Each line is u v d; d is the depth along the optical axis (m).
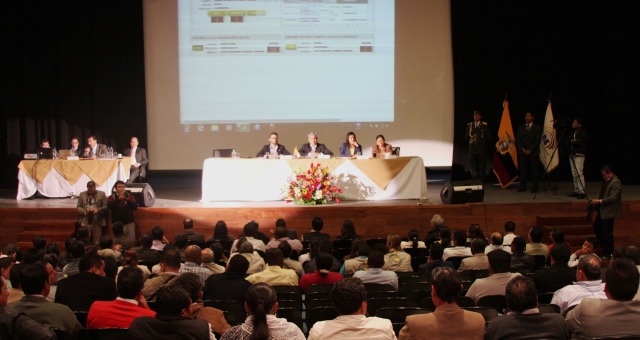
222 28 15.06
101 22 15.03
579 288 5.01
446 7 15.31
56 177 12.71
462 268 6.96
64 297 5.26
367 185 12.26
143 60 15.08
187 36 15.08
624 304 4.02
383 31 15.21
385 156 12.52
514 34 15.32
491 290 5.46
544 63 15.37
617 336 3.91
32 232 11.44
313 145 13.05
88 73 15.12
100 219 11.02
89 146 14.59
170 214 11.51
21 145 15.12
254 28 15.05
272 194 12.17
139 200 11.51
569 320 4.20
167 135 15.26
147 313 4.57
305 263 8.04
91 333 4.19
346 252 8.68
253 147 15.27
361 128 15.31
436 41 15.34
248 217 11.52
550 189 13.89
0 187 15.09
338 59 15.16
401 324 4.69
